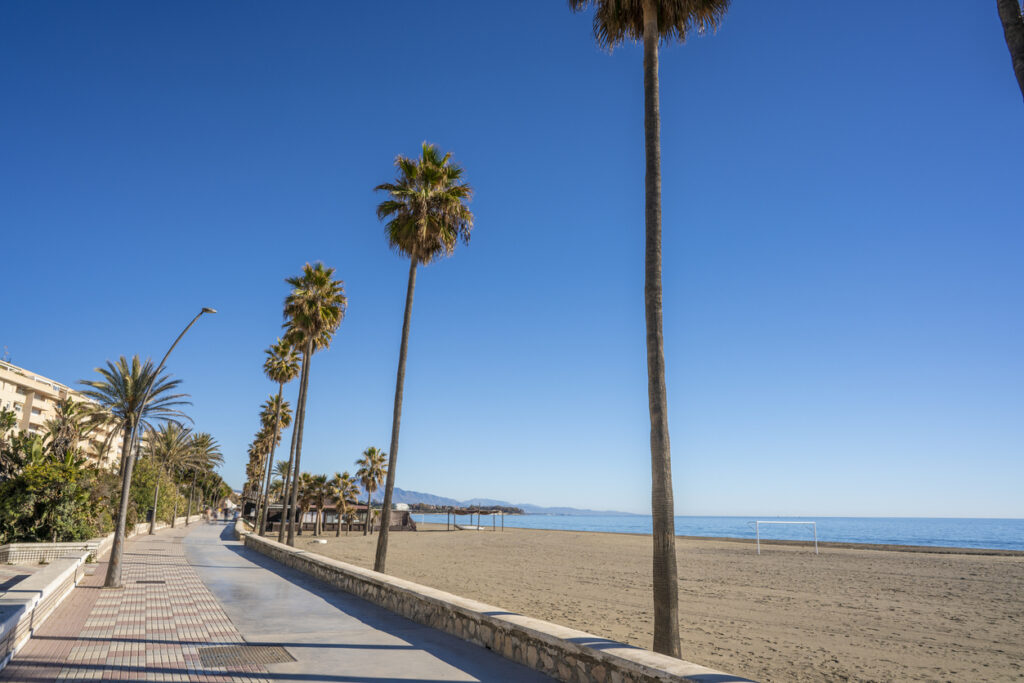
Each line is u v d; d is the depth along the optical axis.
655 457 7.89
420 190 19.97
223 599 13.44
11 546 19.02
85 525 22.88
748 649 12.25
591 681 6.40
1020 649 12.53
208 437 73.19
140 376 36.62
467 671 7.34
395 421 19.11
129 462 15.73
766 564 34.06
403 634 9.64
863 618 16.33
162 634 9.38
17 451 22.08
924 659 11.54
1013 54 5.04
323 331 36.72
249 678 6.95
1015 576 27.44
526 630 7.71
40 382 60.69
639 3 9.43
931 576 27.58
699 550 47.25
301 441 34.25
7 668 6.96
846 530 146.50
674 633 7.35
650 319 8.36
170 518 56.38
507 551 45.03
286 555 23.12
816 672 10.41
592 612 16.94
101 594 13.62
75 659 7.59
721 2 9.41
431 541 59.62
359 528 80.88
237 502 163.38
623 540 64.88
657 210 8.71
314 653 8.27
